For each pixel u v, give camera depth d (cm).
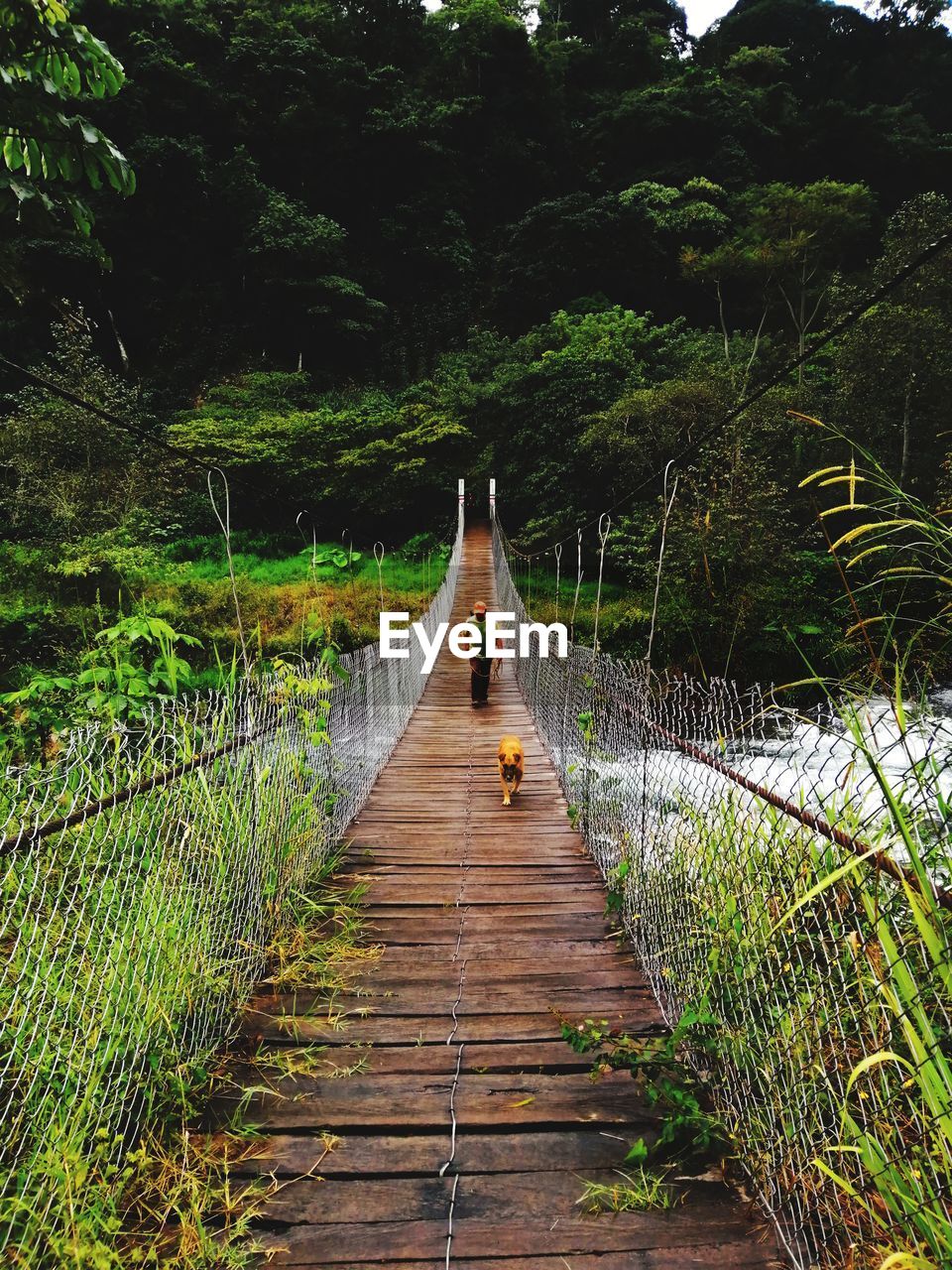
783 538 1220
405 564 2247
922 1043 110
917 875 110
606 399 2131
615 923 319
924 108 5138
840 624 1115
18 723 311
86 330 2053
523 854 405
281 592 1520
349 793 450
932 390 1511
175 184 3556
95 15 3919
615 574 1892
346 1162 178
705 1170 174
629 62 5441
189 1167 173
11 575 1467
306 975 270
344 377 3828
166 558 1770
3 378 2470
